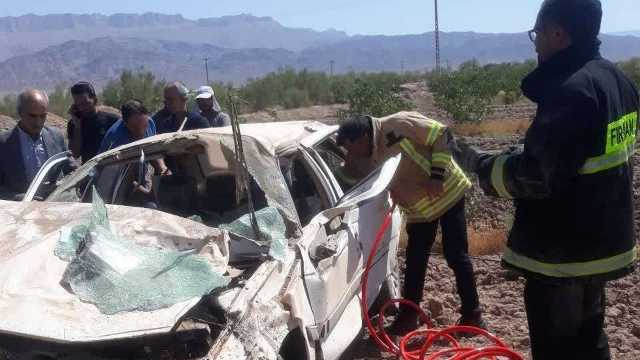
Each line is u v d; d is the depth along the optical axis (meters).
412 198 5.69
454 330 5.07
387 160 5.05
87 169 5.29
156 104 34.72
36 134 7.02
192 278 3.71
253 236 4.26
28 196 5.53
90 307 3.52
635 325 5.87
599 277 3.55
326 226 4.86
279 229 4.26
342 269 4.73
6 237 4.16
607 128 3.40
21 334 3.29
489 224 9.55
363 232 5.24
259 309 3.67
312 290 4.20
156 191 5.48
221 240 4.17
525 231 3.68
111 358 3.48
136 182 5.50
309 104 43.25
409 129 5.52
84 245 3.91
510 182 3.50
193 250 3.99
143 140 5.45
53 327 3.35
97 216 4.12
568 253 3.54
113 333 3.33
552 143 3.30
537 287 3.70
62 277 3.74
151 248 4.01
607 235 3.51
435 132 5.47
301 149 5.25
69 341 3.27
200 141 5.11
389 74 53.12
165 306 3.52
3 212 4.54
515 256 3.75
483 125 23.75
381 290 6.07
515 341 5.71
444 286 7.13
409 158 5.60
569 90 3.34
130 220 4.34
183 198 5.41
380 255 5.66
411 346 5.73
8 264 3.81
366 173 5.70
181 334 3.51
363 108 24.78
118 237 4.04
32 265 3.81
